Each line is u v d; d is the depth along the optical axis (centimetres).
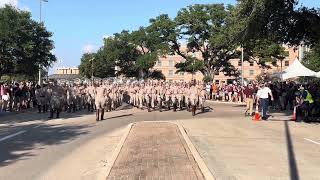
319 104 2534
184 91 3381
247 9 3038
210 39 6750
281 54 7006
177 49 7525
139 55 9044
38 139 1755
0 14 5050
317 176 1091
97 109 2573
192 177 998
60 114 3033
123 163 1162
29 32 5116
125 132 1872
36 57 5306
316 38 3028
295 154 1419
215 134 1902
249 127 2209
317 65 7175
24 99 3509
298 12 2941
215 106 4122
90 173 1129
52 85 3025
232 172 1120
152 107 3384
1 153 1423
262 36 3091
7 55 4994
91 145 1605
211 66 7350
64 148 1532
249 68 12144
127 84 4128
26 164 1241
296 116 2611
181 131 1881
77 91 3381
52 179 1057
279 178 1064
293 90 3541
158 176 1009
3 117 2778
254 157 1348
